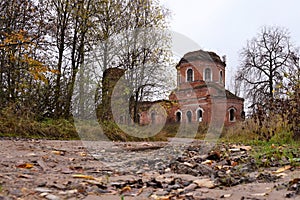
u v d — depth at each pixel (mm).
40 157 4988
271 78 30797
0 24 13555
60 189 2863
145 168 4465
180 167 4453
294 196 2574
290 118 8148
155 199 2668
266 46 31859
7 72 12734
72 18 15828
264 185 3111
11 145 6953
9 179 3051
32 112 12320
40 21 14805
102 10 14508
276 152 5023
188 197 2734
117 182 3344
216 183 3352
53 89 13500
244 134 10320
